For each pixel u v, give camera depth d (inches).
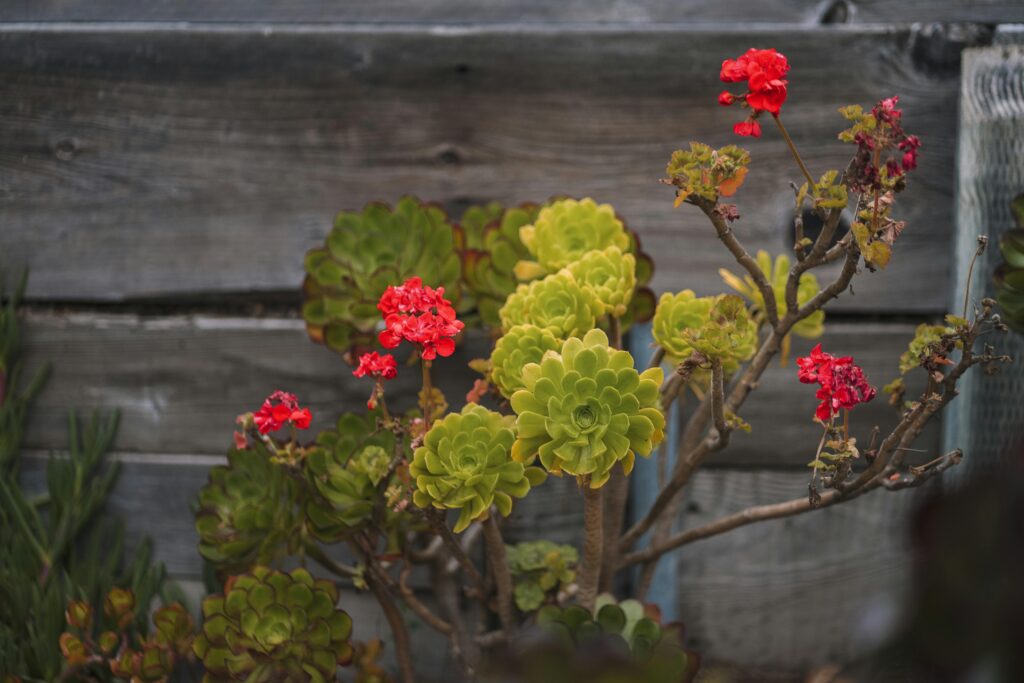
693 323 77.5
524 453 72.6
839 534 86.7
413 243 82.4
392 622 81.8
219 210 86.6
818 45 84.1
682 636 78.3
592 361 71.9
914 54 83.9
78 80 86.2
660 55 84.6
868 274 85.0
